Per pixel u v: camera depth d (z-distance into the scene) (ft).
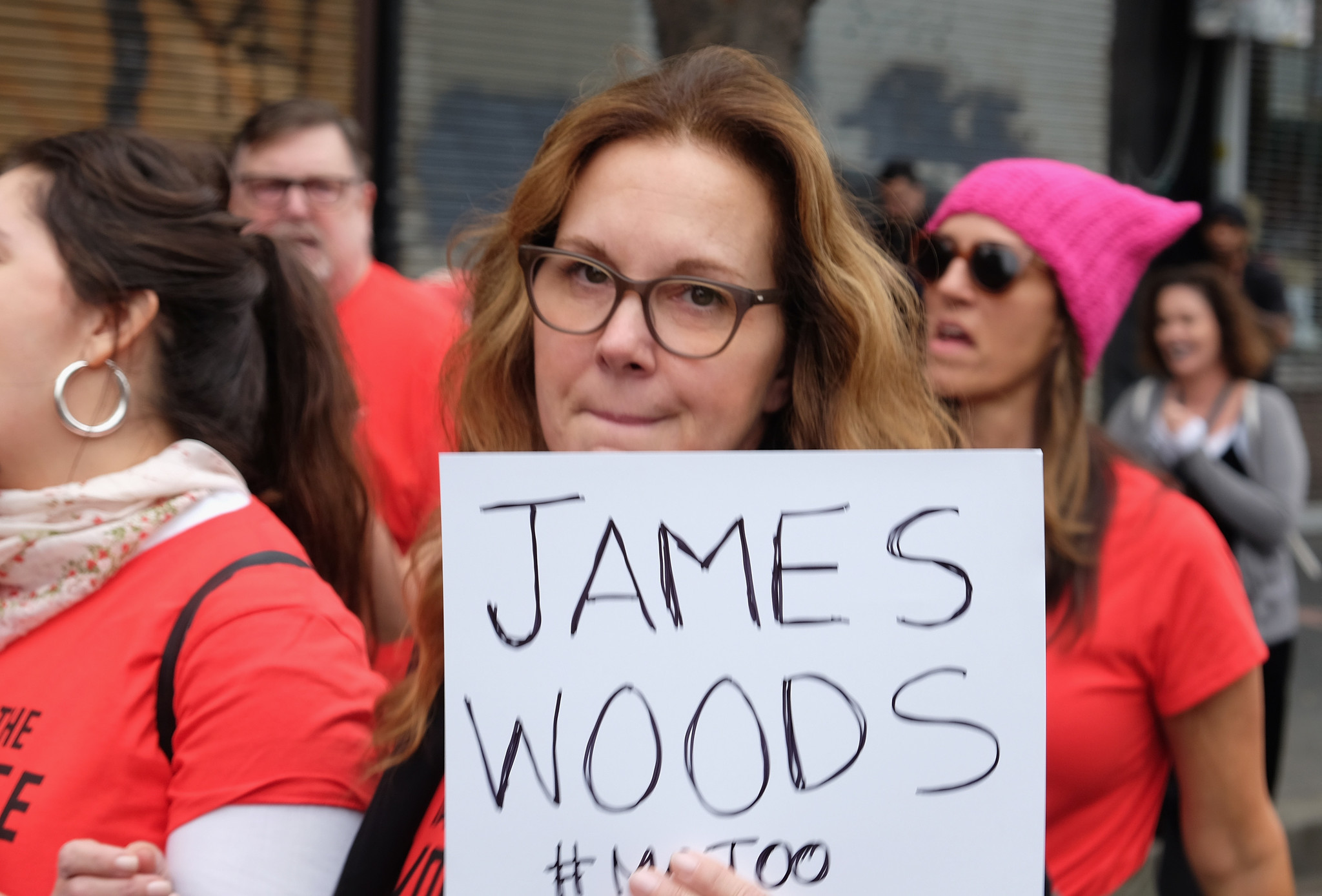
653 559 3.39
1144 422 11.53
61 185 4.48
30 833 3.97
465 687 3.36
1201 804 5.59
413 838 3.90
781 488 3.40
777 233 3.67
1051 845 5.52
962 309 6.04
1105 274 5.96
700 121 3.58
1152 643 5.45
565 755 3.35
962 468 3.43
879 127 22.71
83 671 4.15
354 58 18.30
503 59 19.19
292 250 5.41
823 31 21.99
